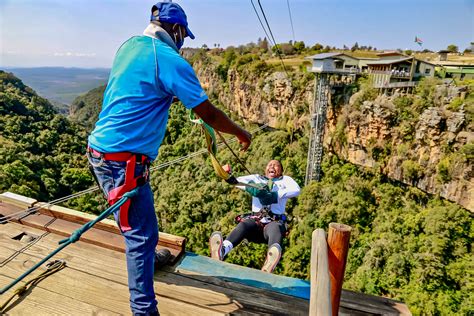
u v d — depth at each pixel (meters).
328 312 1.63
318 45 84.06
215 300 2.78
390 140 39.25
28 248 3.29
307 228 34.97
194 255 3.39
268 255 3.23
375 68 45.22
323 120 44.47
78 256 3.20
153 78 2.02
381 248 30.66
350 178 42.31
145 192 2.29
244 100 63.34
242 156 49.62
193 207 40.69
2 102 66.75
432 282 27.22
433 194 36.44
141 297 2.35
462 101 33.31
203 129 2.87
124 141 2.08
